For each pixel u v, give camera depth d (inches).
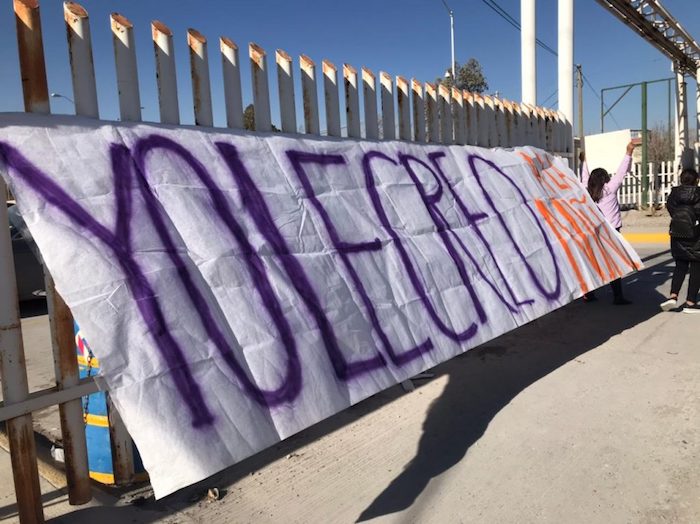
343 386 107.0
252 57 124.2
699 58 599.5
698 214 237.0
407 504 106.1
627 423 135.5
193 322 91.5
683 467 114.0
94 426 118.4
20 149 84.7
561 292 181.0
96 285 83.7
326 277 116.6
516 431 134.3
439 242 150.7
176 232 97.0
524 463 119.1
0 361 87.9
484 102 209.9
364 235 131.3
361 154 145.3
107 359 81.0
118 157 94.8
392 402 156.6
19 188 82.7
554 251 189.5
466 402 154.2
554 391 158.2
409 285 134.0
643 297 277.7
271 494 112.0
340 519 102.3
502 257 168.4
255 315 100.7
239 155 114.7
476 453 124.6
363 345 115.1
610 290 300.0
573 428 134.3
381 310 123.7
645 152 733.3
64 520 101.3
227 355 93.4
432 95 181.5
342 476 117.9
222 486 115.8
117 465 114.1
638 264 229.9
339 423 144.4
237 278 101.4
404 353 122.3
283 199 117.9
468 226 164.7
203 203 103.2
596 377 167.5
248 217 109.4
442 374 177.3
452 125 191.5
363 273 125.3
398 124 168.4
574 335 214.7
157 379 84.1
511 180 197.2
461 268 151.3
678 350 189.3
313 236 119.6
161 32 107.0
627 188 779.4
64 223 84.7
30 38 87.7
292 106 134.2
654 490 106.4
